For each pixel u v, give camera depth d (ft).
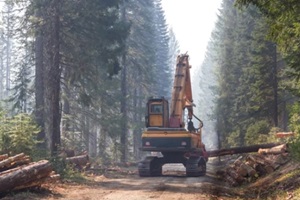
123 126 135.74
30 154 59.52
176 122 79.25
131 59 154.61
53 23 78.43
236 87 143.23
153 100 78.13
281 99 105.50
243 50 138.41
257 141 96.37
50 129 79.25
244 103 123.13
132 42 153.38
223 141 144.36
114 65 97.45
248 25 138.21
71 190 50.08
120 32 93.61
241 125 123.54
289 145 56.08
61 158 64.49
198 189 51.78
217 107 152.35
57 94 77.92
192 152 76.74
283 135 71.67
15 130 57.88
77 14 81.35
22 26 85.25
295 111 47.85
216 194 47.03
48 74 78.69
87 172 74.59
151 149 75.72
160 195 46.16
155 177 73.10
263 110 104.73
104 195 46.37
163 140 75.46
